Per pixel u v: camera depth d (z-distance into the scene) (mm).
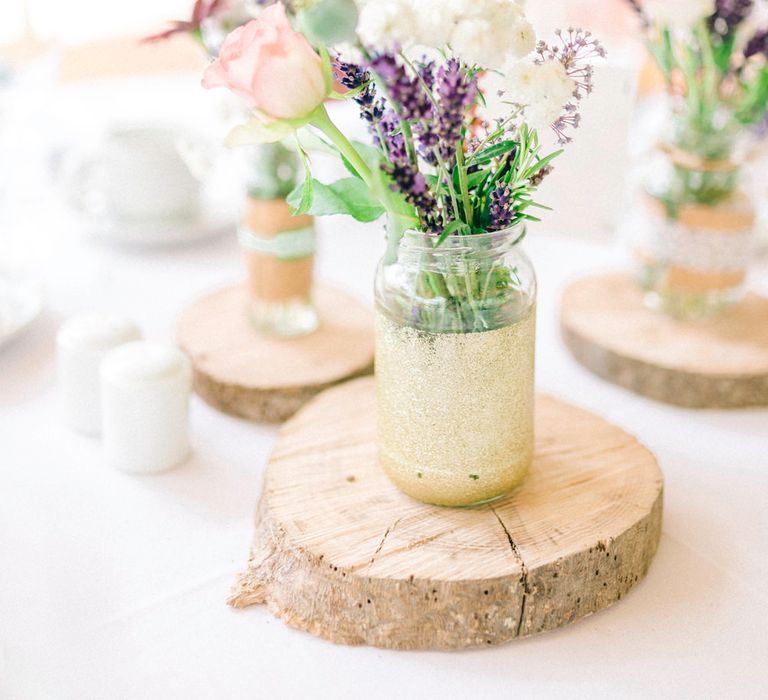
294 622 731
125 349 935
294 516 765
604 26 1253
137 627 729
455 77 614
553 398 955
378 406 788
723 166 1059
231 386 994
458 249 687
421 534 742
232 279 1325
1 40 1529
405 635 706
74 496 884
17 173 1640
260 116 637
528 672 692
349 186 717
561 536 733
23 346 1149
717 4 969
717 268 1098
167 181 1390
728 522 851
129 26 2121
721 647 711
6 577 779
